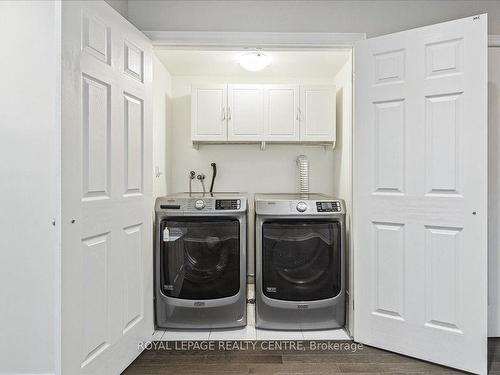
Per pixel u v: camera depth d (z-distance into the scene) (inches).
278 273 95.5
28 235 68.0
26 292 68.5
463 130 75.7
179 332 96.9
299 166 133.7
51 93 67.2
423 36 79.7
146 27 90.5
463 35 75.3
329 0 91.0
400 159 83.2
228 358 82.6
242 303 97.7
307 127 120.7
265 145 133.6
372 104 87.0
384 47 84.7
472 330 75.3
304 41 90.7
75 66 59.7
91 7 64.3
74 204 59.8
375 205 87.0
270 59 114.7
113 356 72.4
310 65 121.0
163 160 121.1
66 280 57.8
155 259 97.0
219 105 120.5
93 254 65.7
